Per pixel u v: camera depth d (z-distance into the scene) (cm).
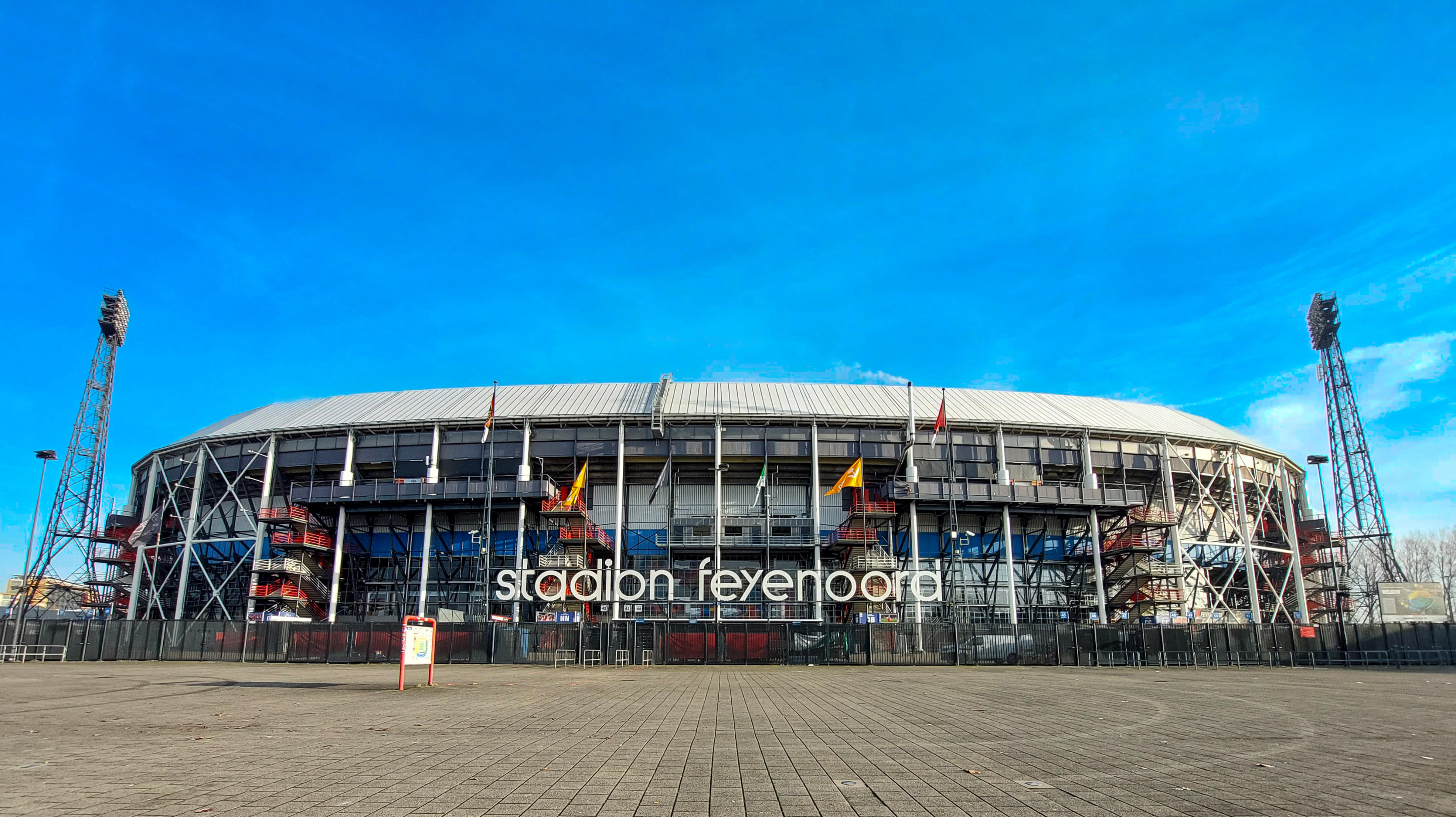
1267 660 4934
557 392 7206
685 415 6519
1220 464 7081
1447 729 1592
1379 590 6900
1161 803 898
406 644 2608
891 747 1333
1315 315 9112
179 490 7250
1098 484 6888
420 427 6700
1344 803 895
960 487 6400
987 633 4769
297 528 6644
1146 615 6569
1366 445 8700
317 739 1426
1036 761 1190
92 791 950
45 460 6781
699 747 1334
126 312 8438
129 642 4759
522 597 6006
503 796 930
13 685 2794
